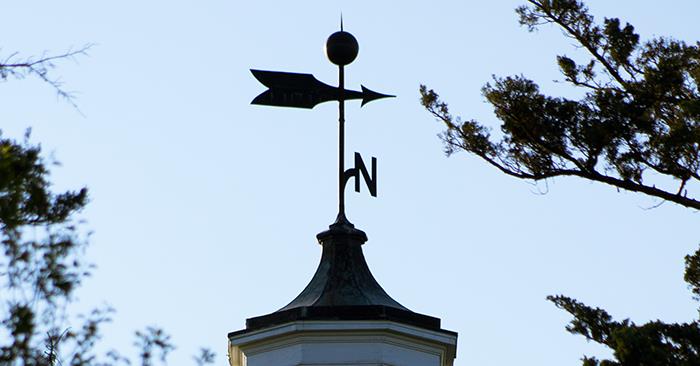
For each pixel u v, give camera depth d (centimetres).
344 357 2303
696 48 4609
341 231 2395
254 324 2336
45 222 2005
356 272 2372
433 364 2348
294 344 2309
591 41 4666
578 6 4638
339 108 2484
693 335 3959
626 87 4569
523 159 4578
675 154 4422
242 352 2352
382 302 2344
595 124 4472
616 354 3916
